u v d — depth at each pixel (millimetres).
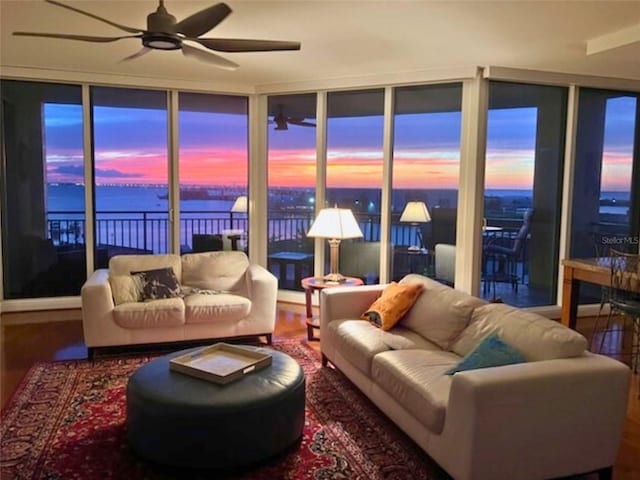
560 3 2934
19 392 3189
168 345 4082
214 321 4020
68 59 4500
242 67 4711
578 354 2309
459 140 4898
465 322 3029
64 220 5305
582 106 5113
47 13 3199
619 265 3709
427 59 4344
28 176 5168
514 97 4945
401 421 2562
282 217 5770
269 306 4160
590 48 3758
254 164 5758
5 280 5176
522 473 2107
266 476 2307
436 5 3002
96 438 2627
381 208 5305
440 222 5074
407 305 3414
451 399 2121
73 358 3820
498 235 5062
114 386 3299
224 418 2271
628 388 2248
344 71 4859
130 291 3986
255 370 2617
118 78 5117
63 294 5363
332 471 2350
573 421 2160
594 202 5301
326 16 3223
